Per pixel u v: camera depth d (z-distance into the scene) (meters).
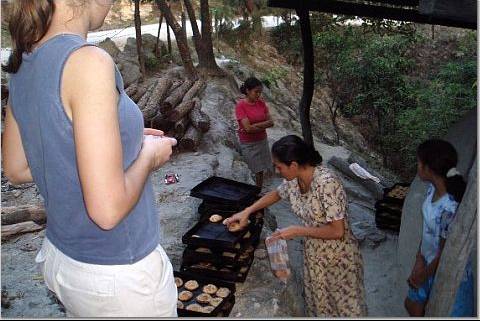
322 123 13.37
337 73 12.86
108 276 1.27
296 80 15.76
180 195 5.27
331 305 3.16
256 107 6.11
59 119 1.12
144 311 1.34
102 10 1.27
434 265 2.64
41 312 3.18
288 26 17.23
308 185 3.03
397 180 10.31
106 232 1.25
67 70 1.11
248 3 14.65
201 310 3.17
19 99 1.22
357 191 6.73
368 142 14.05
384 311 4.10
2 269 3.69
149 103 7.46
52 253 1.33
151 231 1.37
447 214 2.58
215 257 3.59
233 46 15.56
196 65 11.79
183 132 6.90
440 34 17.36
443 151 2.63
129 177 1.20
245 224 3.60
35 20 1.15
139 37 10.41
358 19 14.68
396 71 11.88
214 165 6.47
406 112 10.97
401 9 4.88
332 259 3.08
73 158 1.16
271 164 6.35
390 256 5.02
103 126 1.09
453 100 10.48
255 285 3.74
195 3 16.98
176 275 3.56
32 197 4.91
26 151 1.28
